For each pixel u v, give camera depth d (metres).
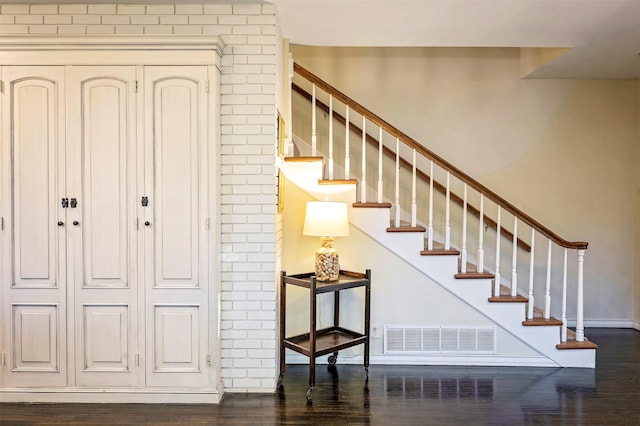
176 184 2.99
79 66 2.96
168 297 3.00
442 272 3.76
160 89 2.98
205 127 2.98
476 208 4.84
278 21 3.34
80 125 2.97
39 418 2.80
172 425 2.72
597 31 3.54
